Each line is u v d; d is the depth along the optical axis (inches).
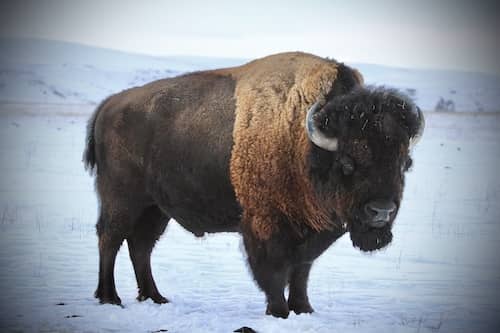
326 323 1152.8
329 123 1102.4
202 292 1397.6
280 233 1197.7
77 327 1133.7
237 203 1253.1
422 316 1200.8
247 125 1243.8
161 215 1457.9
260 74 1278.3
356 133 1077.1
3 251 1715.1
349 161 1081.4
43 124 6737.2
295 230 1197.7
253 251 1216.8
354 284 1449.3
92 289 1398.9
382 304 1289.4
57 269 1549.0
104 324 1154.7
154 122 1384.1
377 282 1465.3
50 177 3213.6
